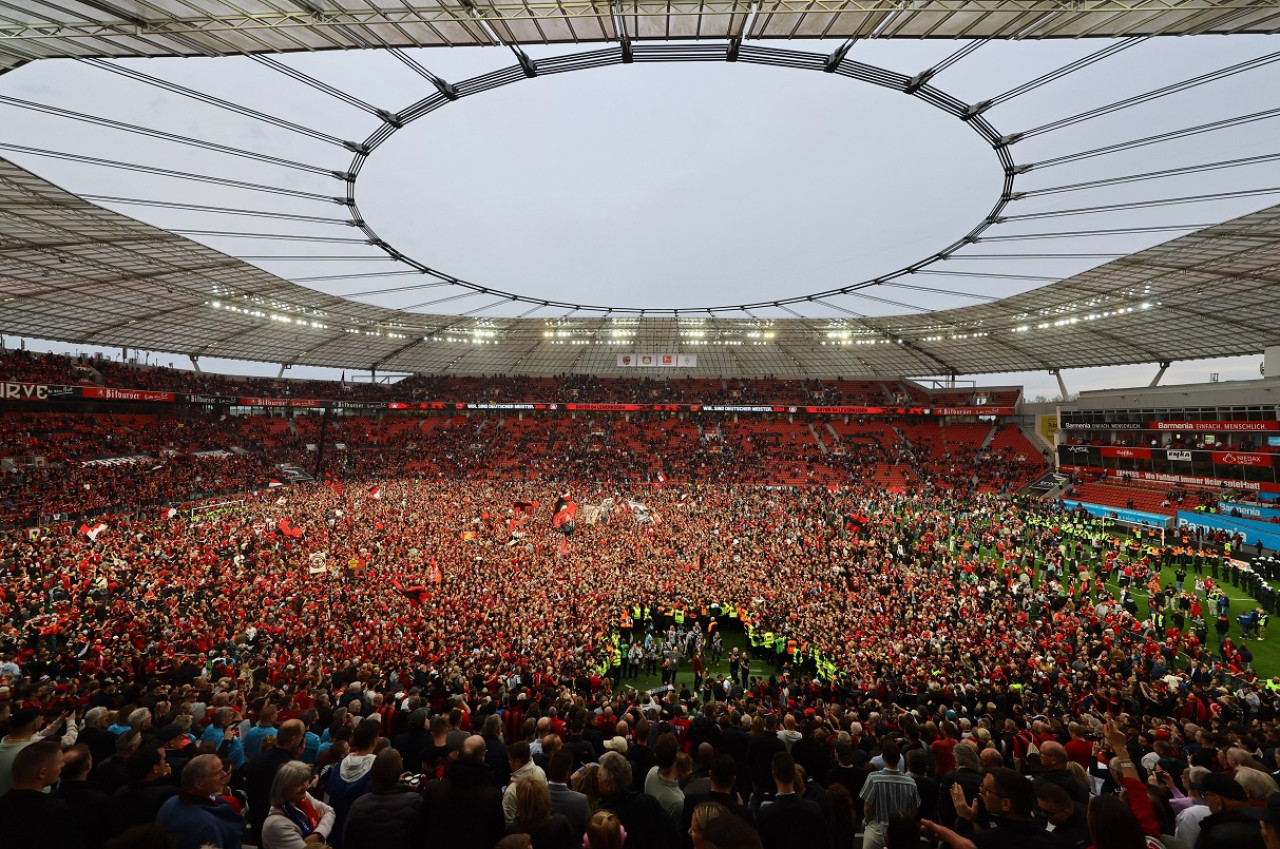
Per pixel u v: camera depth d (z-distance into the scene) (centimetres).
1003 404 7356
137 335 5934
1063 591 2845
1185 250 3478
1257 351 5569
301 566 2755
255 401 6575
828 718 1049
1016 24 1869
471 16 1828
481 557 3106
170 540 3178
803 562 3209
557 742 720
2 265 3772
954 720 1180
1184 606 2414
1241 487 4472
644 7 1812
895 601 2578
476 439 7619
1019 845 396
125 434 5584
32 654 1471
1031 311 5244
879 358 7562
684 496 5503
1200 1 1600
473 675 1451
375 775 484
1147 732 983
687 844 548
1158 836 433
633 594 2645
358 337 6912
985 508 4844
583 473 6875
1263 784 484
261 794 593
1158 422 5222
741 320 6331
